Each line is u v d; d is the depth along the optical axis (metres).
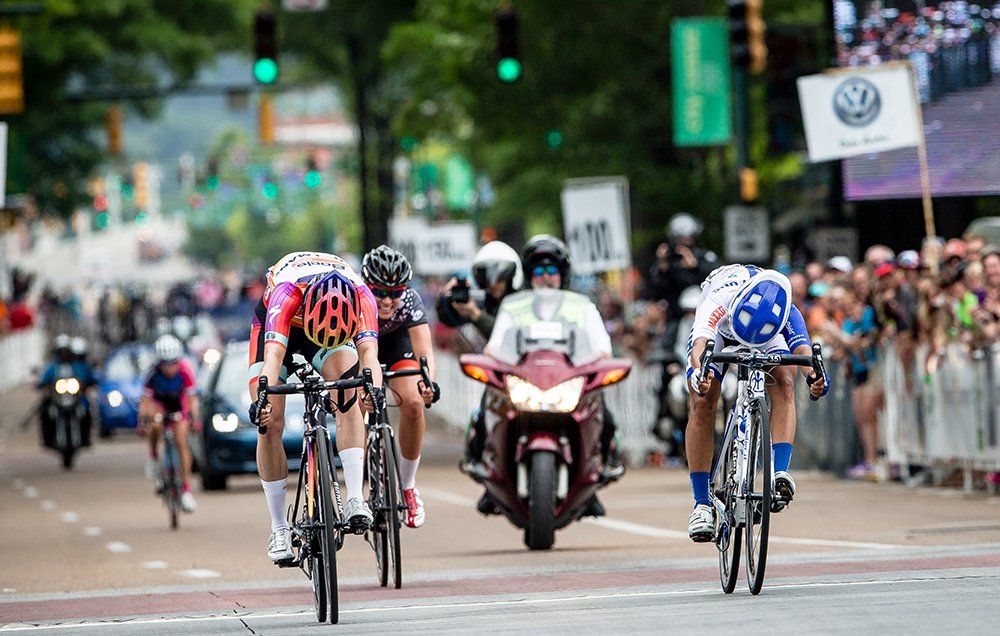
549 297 33.84
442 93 119.62
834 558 29.50
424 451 70.69
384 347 29.80
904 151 57.53
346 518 23.23
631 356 58.88
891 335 47.28
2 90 69.19
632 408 58.69
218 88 99.62
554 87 91.81
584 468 33.38
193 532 42.41
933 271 46.84
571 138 91.69
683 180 88.12
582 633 21.03
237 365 57.97
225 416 55.47
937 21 57.28
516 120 93.12
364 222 160.00
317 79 185.88
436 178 189.12
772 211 84.81
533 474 32.81
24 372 136.88
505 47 66.50
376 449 27.92
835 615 21.67
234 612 25.12
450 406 81.25
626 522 39.97
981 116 56.72
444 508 45.72
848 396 49.69
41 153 161.25
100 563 35.66
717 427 41.62
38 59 140.00
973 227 56.81
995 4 56.59
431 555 33.91
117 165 193.00
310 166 177.25
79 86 164.12
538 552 33.56
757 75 78.69
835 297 50.44
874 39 58.28
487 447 33.59
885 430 47.91
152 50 162.75
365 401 23.84
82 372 70.31
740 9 59.62
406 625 22.52
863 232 65.50
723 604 23.33
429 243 84.00
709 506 25.52
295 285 23.70
